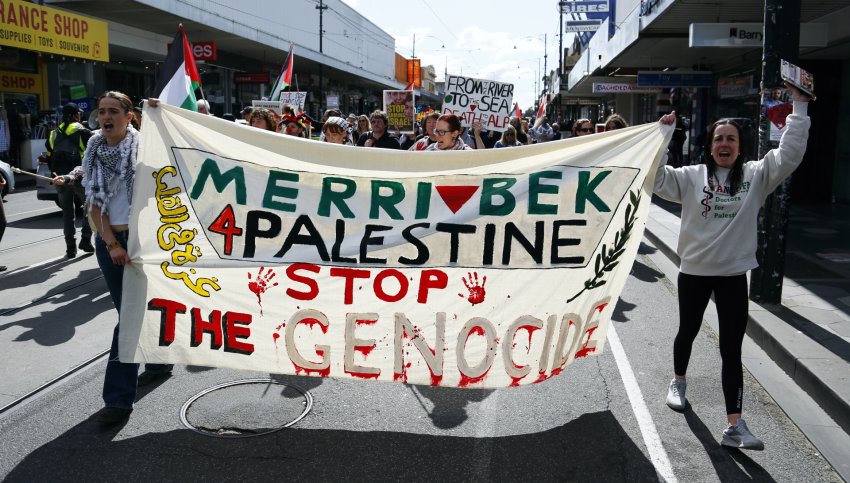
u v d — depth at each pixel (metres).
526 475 3.65
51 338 5.88
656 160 4.20
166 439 4.02
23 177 19.69
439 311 4.21
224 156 4.14
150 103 4.07
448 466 3.74
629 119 34.31
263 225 4.17
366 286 4.20
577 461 3.80
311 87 47.78
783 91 6.16
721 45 9.97
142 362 4.16
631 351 5.67
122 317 4.14
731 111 17.56
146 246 4.13
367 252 4.19
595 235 4.27
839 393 4.33
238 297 4.19
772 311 6.24
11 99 21.22
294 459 3.79
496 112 10.91
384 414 4.40
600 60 20.77
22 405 4.50
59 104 23.42
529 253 4.22
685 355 4.41
